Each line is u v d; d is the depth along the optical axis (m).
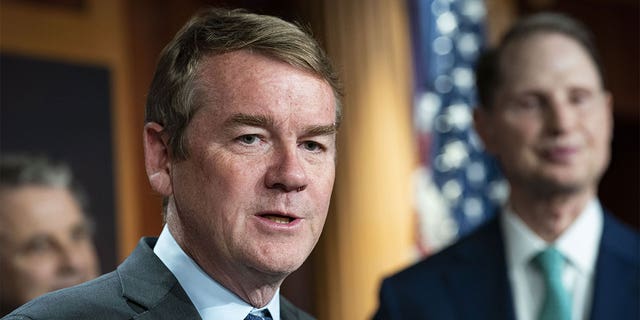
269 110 2.27
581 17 10.48
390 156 8.02
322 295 7.73
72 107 6.59
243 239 2.27
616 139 11.80
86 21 6.80
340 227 7.72
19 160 6.21
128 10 7.10
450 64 8.73
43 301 2.20
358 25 7.91
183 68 2.38
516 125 4.05
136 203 6.90
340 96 2.44
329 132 2.35
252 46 2.31
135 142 6.99
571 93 4.03
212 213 2.29
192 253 2.38
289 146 2.28
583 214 4.08
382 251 7.87
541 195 4.04
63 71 6.59
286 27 2.35
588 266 4.05
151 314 2.25
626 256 4.07
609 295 3.98
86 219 6.51
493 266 4.16
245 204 2.27
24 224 6.17
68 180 6.45
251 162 2.28
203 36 2.39
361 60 7.89
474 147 8.59
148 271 2.34
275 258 2.27
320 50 2.38
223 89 2.30
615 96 10.79
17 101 6.30
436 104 8.63
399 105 8.17
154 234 6.98
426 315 4.08
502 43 4.20
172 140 2.38
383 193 7.93
